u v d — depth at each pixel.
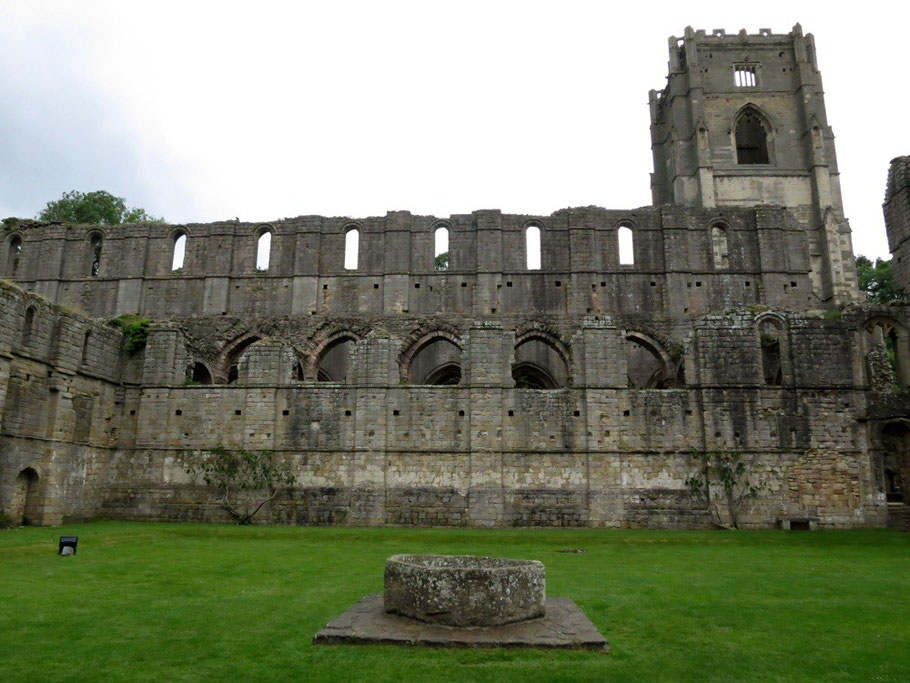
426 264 51.75
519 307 50.72
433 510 38.00
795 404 38.47
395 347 40.44
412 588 12.76
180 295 52.16
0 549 24.08
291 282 51.97
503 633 12.05
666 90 73.50
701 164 65.19
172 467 39.62
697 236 51.78
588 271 50.97
